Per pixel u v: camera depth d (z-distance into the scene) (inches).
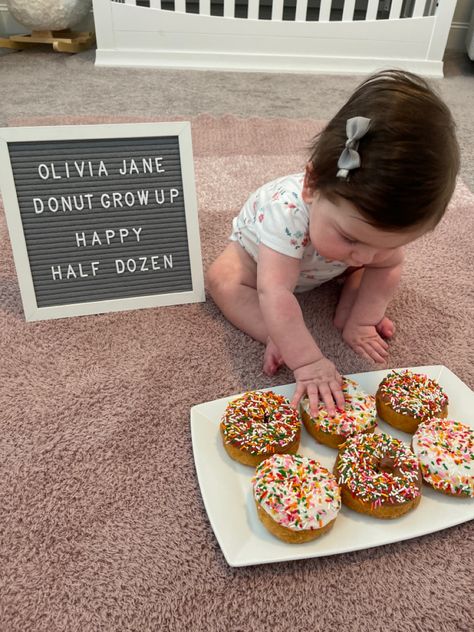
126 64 101.9
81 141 36.4
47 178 36.3
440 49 98.7
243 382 33.9
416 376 31.6
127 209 38.1
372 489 24.9
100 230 37.9
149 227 38.7
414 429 29.5
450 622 22.4
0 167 35.3
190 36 100.3
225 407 30.4
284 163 62.6
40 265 37.5
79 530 25.3
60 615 22.2
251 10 98.4
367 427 28.8
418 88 28.5
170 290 40.2
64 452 28.8
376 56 101.0
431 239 49.6
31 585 23.2
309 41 100.3
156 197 38.4
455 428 28.0
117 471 28.0
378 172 26.0
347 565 24.3
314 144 31.1
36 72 96.7
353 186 26.6
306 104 85.7
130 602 22.7
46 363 34.6
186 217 39.1
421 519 25.2
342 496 25.6
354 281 41.1
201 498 27.0
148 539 25.0
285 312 32.2
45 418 30.7
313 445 29.2
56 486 27.1
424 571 24.1
